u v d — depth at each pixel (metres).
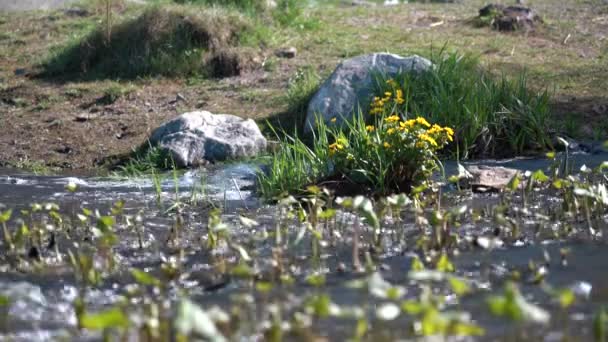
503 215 9.47
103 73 18.28
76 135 15.36
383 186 10.97
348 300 6.78
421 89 14.37
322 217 9.05
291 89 16.12
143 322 6.05
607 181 11.17
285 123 15.22
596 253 8.05
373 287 5.59
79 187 12.38
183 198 11.43
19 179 13.01
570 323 6.16
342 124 13.80
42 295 7.15
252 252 8.32
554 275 7.35
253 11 20.02
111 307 6.89
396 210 9.45
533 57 18.17
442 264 6.76
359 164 11.27
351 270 7.72
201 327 4.74
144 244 8.95
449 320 5.31
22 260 8.23
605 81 16.50
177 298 7.02
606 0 23.55
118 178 13.15
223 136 14.05
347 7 23.36
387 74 14.71
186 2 20.17
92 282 7.50
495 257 7.97
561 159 12.94
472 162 13.17
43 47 20.03
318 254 8.32
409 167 11.04
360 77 14.78
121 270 7.99
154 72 17.91
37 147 15.00
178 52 18.09
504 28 20.17
